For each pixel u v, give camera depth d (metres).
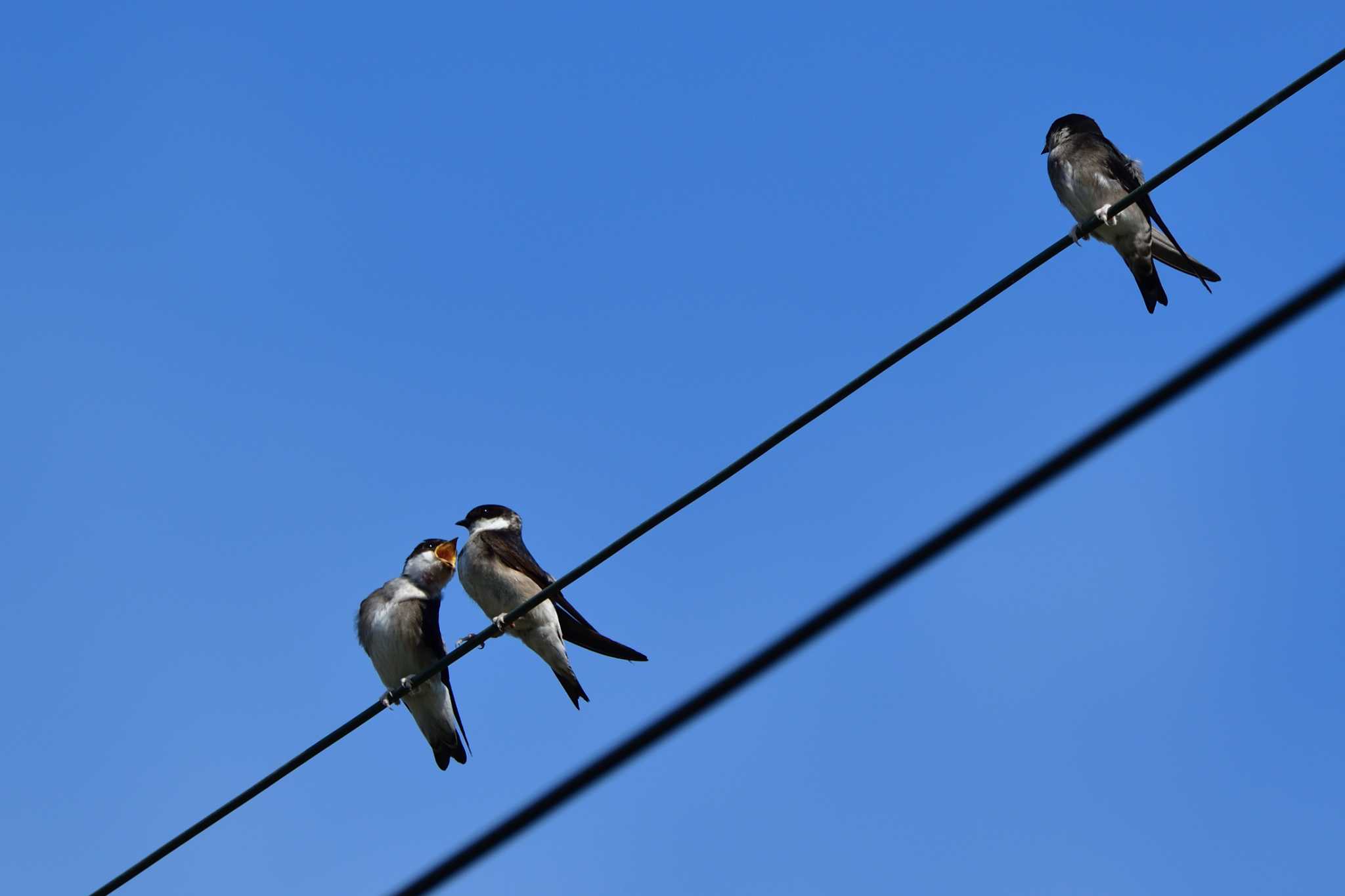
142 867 10.72
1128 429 5.85
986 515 5.95
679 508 10.05
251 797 10.68
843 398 9.62
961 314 9.59
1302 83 9.07
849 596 6.16
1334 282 5.75
